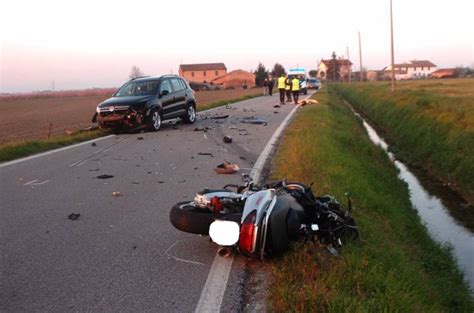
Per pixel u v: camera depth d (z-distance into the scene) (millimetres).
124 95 17141
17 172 9734
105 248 5398
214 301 4137
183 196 7660
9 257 5145
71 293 4285
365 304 3932
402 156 19156
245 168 9836
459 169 14812
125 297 4207
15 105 61438
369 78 162625
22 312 3945
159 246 5453
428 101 25672
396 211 9281
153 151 12281
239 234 4566
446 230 10734
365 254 5117
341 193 7875
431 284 6461
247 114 23391
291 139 13320
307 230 5059
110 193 7926
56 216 6641
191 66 144500
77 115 36031
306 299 3891
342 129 18328
